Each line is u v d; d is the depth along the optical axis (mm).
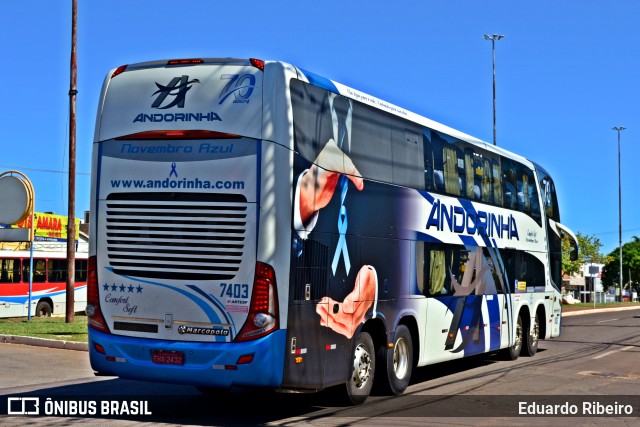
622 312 49469
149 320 9844
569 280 98875
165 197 9875
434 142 13750
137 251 9977
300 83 10055
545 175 19984
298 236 9727
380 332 11945
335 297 10492
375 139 11773
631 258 126438
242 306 9453
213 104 9805
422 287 13039
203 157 9758
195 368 9555
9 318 29875
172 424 9664
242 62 9828
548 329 19656
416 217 12852
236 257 9531
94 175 10297
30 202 24422
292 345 9562
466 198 14914
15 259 29984
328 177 10438
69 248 24281
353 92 11328
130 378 9930
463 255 14672
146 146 10031
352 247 10953
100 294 10148
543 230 19453
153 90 10094
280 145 9602
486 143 16188
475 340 15203
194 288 9656
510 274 17172
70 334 20234
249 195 9539
